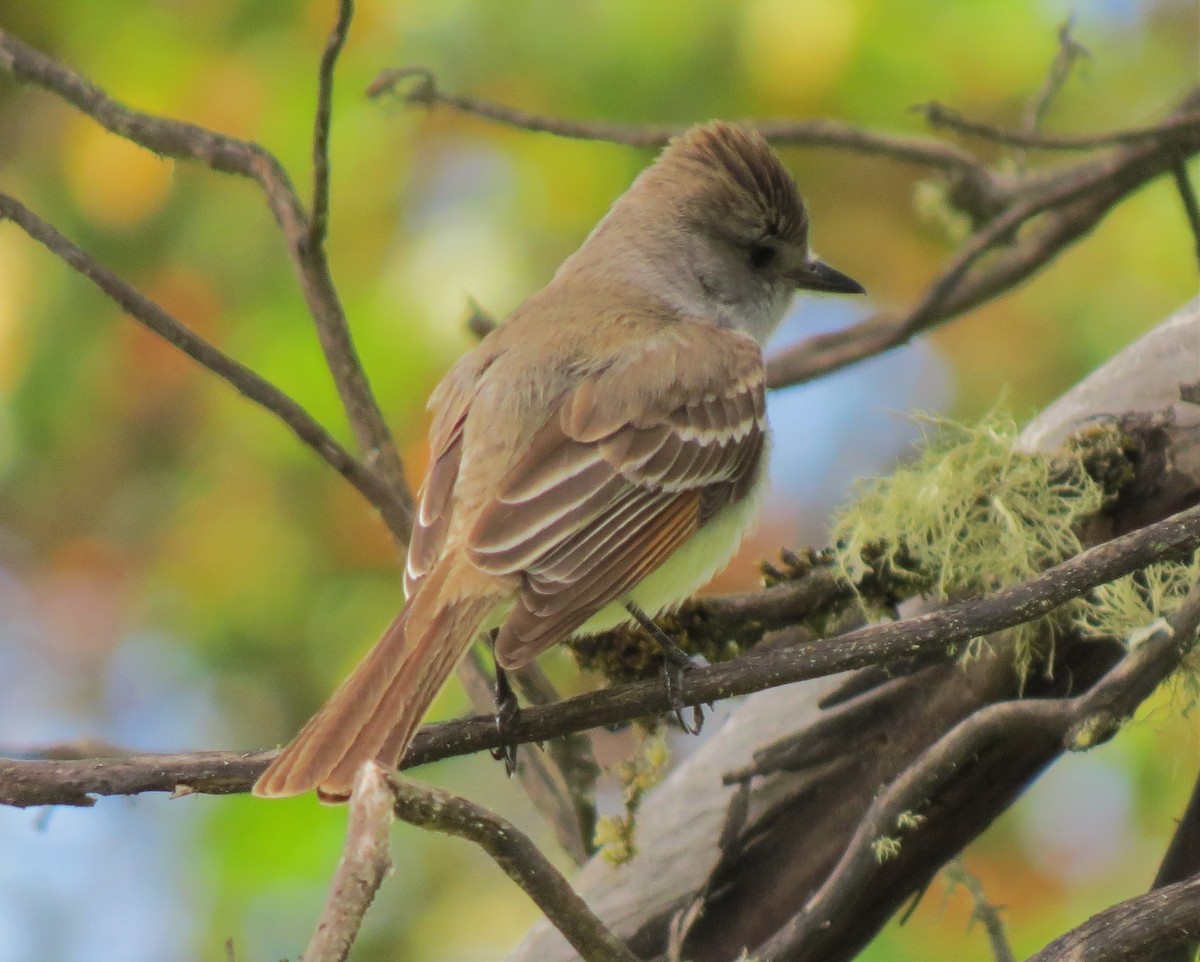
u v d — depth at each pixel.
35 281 12.82
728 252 8.94
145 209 12.80
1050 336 13.84
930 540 7.27
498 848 5.43
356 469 7.75
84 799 5.97
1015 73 12.94
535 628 6.37
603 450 7.15
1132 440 7.28
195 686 13.01
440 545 6.86
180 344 7.71
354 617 12.78
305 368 12.41
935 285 10.35
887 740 7.32
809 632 7.79
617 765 7.52
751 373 7.93
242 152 8.47
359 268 12.48
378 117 12.46
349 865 4.73
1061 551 7.17
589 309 8.10
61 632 13.16
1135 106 13.88
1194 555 6.94
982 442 7.33
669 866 7.47
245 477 12.95
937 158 10.55
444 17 12.45
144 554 13.12
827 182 13.88
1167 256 13.62
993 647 7.12
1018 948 11.84
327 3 12.59
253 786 6.01
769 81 12.33
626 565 6.95
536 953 7.49
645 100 12.42
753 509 7.90
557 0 12.44
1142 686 6.17
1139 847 12.02
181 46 12.69
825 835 7.30
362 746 5.88
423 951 12.47
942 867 7.17
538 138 12.52
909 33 12.66
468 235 12.47
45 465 13.04
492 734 6.37
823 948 7.23
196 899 11.90
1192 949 6.13
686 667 7.20
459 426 7.29
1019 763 6.85
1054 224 10.57
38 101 13.05
